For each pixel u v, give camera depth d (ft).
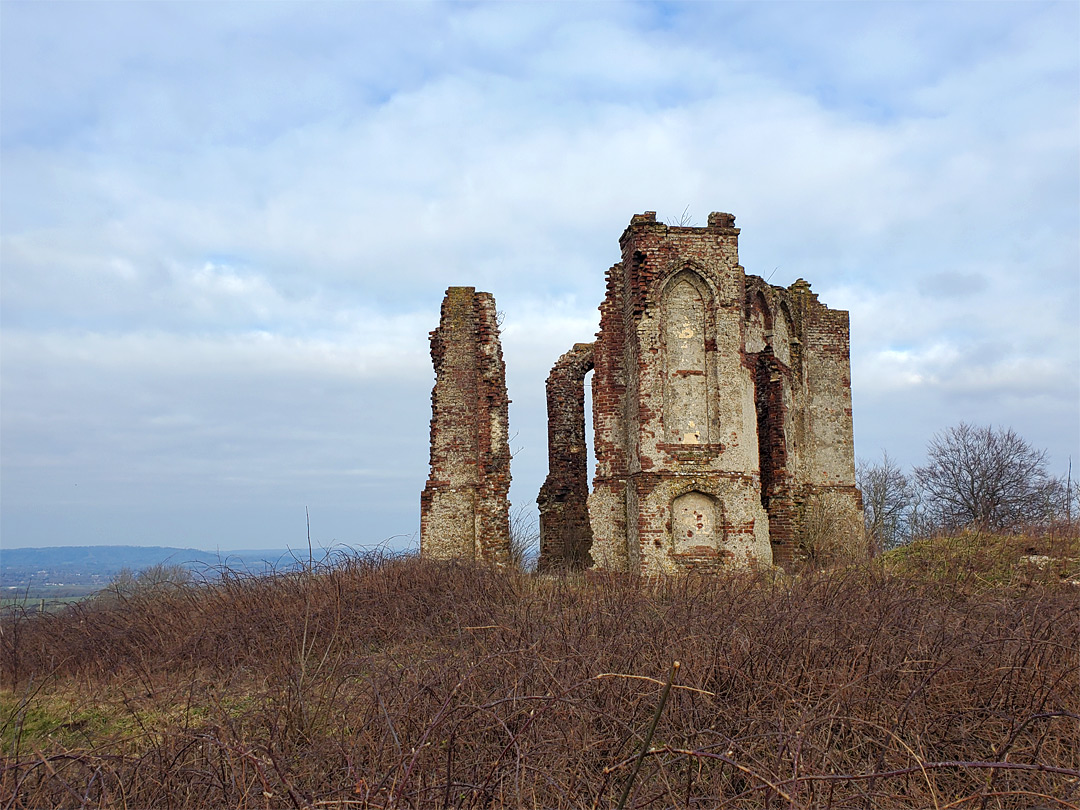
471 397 79.36
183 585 48.06
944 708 22.67
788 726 21.17
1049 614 28.78
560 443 91.40
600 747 21.02
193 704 29.84
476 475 77.77
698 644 27.07
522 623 31.19
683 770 19.95
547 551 89.04
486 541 75.82
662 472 65.57
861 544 73.41
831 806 17.29
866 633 26.71
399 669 27.07
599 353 71.82
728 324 68.13
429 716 21.43
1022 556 52.47
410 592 42.78
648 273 67.82
